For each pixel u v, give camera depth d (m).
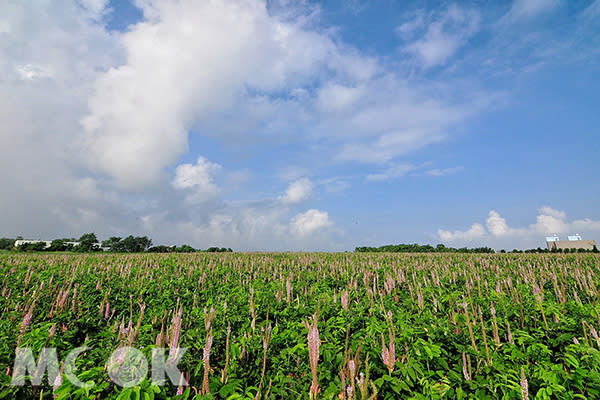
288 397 4.45
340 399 4.02
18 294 10.39
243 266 20.42
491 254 30.25
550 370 4.73
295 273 16.30
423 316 7.41
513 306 7.87
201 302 10.31
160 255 31.27
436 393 4.29
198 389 4.64
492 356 5.11
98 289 11.80
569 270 15.85
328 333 6.28
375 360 5.12
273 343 6.05
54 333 5.97
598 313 6.42
